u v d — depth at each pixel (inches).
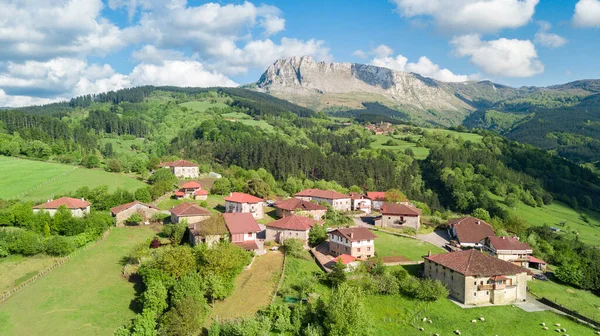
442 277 3661.4
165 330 2672.2
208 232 3895.2
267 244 4303.6
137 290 3294.8
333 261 3897.6
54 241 3873.0
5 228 4325.8
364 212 6392.7
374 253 4252.0
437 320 3144.7
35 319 2864.2
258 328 2691.9
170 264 3181.6
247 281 3417.8
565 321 3238.2
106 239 4387.3
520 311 3358.8
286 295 3198.8
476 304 3440.0
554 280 4313.5
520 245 4621.1
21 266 3663.9
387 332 2982.3
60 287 3312.0
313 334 2706.7
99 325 2817.4
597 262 5044.3
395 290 3435.0
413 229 5265.8
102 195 5570.9
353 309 2815.0
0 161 7765.8
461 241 4736.7
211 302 3095.5
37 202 5423.2
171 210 4965.6
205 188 7062.0
